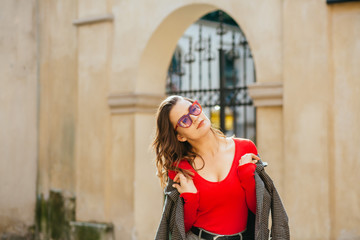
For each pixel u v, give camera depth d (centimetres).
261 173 236
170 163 242
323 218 512
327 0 511
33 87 812
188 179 236
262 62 567
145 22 683
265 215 229
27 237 805
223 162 237
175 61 1227
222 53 700
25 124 808
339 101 510
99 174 723
